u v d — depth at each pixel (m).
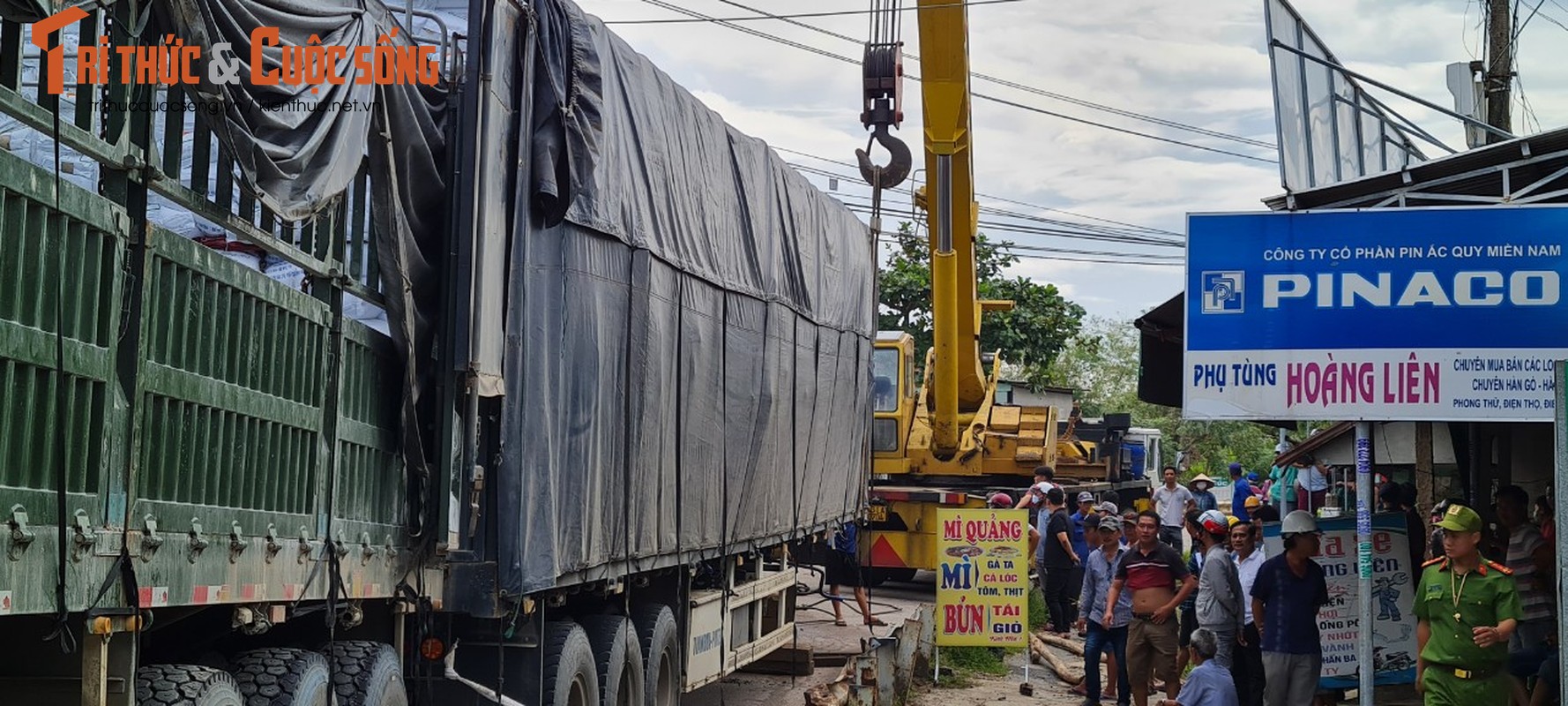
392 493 6.61
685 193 9.58
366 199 6.53
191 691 4.89
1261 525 12.30
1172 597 11.81
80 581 4.11
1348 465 22.88
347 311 7.29
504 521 7.12
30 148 5.34
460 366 6.81
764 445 11.49
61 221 4.03
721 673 11.66
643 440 8.75
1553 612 10.57
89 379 4.19
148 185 4.54
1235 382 9.42
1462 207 9.16
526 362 7.31
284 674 5.60
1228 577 10.80
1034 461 22.73
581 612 9.38
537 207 7.49
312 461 5.77
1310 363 9.33
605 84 8.14
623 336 8.48
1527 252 9.09
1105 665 15.95
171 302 4.66
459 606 7.07
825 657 15.62
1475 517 8.71
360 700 6.06
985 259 35.88
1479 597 8.68
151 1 4.54
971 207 17.72
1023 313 35.53
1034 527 20.36
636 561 8.89
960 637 13.63
